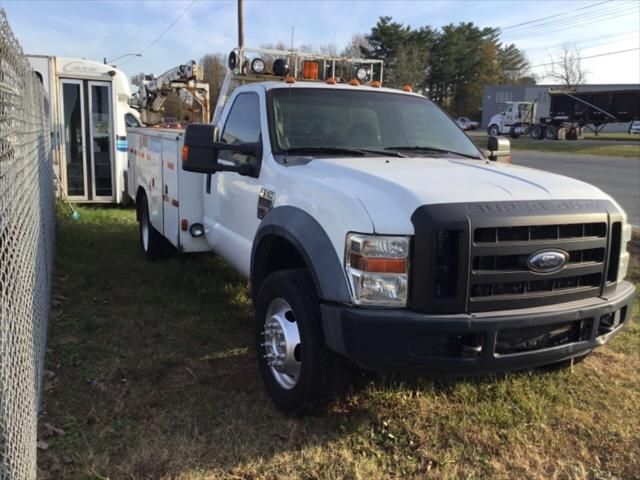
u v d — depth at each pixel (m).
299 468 3.08
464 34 81.06
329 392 3.36
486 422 3.55
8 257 2.58
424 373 2.98
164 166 6.16
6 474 2.34
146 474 3.00
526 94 69.94
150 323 5.09
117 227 9.55
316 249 3.20
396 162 3.82
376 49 72.00
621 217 3.36
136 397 3.77
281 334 3.52
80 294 5.87
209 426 3.45
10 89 2.97
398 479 3.03
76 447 3.20
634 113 40.34
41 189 5.37
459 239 2.88
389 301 2.94
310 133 4.27
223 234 4.98
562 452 3.29
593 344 3.28
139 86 13.14
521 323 2.98
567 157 26.73
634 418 3.63
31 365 3.06
